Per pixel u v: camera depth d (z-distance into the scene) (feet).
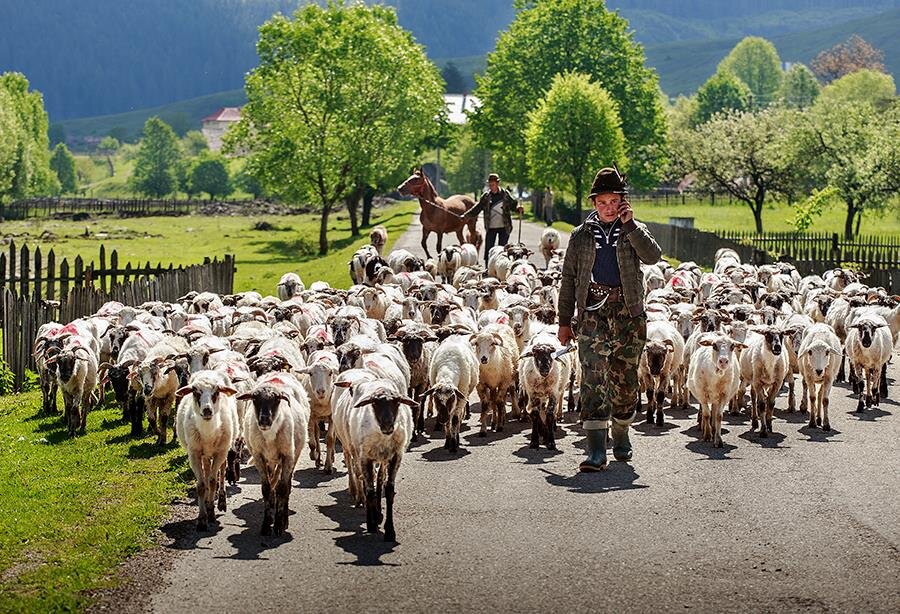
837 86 558.15
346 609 32.37
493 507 42.73
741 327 64.69
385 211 390.83
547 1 303.48
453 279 110.52
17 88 569.64
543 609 31.94
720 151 268.82
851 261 158.30
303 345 64.08
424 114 271.49
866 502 42.55
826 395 58.90
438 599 32.96
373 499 40.75
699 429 58.65
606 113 247.09
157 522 42.55
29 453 58.80
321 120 236.22
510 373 59.11
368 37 247.29
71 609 32.78
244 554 38.27
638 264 47.19
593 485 45.75
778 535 38.37
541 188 283.59
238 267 200.23
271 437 40.88
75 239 273.13
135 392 61.52
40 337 73.36
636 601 32.40
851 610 31.42
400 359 56.44
